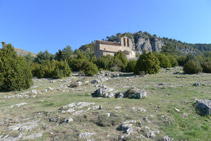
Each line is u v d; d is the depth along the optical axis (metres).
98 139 6.95
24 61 24.11
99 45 67.81
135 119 8.87
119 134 7.36
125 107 10.86
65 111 10.66
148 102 11.89
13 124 9.08
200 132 7.42
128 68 39.72
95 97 15.25
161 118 8.88
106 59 48.53
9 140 7.18
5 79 21.03
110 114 9.62
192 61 30.20
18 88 21.67
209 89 15.60
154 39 187.62
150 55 31.55
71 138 7.14
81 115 9.79
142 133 7.38
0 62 21.53
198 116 9.13
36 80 32.28
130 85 21.39
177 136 7.09
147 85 20.25
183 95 13.79
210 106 9.48
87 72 36.12
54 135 7.54
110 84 23.58
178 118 8.88
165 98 13.17
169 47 79.62
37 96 17.97
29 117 10.22
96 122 8.84
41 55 67.88
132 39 180.50
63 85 25.00
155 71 30.77
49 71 36.97
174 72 32.03
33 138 7.30
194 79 22.33
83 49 145.38
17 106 13.33
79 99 14.25
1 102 15.52
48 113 10.62
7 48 23.28
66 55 66.06
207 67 30.88
